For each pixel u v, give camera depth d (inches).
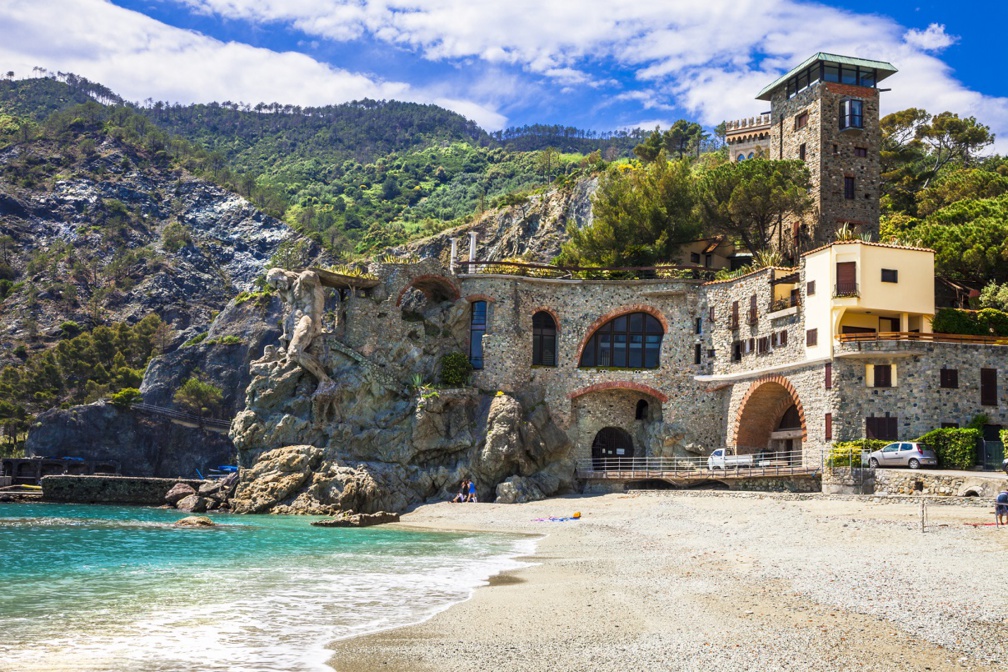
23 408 5693.9
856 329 2213.3
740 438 2571.4
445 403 2628.0
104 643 737.0
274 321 5969.5
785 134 3147.1
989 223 2591.0
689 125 6481.3
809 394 2253.9
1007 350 2107.5
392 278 2797.7
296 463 2454.5
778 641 676.1
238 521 2146.9
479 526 2030.0
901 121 4347.9
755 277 2551.7
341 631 780.0
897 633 684.7
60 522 2078.0
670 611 830.5
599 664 639.8
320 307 2691.9
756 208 2933.1
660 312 2819.9
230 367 5772.6
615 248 3157.0
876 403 2110.0
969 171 3624.5
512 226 6013.8
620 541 1565.0
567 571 1188.5
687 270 3006.9
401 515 2351.1
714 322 2728.8
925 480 1830.7
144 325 6934.1
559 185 6151.6
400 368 2723.9
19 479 4298.7
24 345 7317.9
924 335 2112.5
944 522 1342.3
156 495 2876.5
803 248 2970.0
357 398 2588.6
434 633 764.6
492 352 2800.2
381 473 2470.5
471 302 2874.0
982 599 784.3
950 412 2065.7
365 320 2736.2
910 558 1031.6
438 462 2586.1
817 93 2974.9
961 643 645.9
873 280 2169.0
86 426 5108.3
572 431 2812.5
